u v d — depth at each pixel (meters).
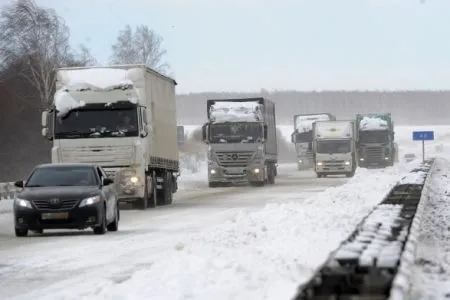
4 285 20.20
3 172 102.81
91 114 50.00
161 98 56.47
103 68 50.72
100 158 49.78
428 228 27.67
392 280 12.12
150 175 52.50
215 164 80.31
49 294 18.42
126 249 27.48
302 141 138.50
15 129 106.38
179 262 20.33
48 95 107.94
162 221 39.75
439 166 101.56
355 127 112.25
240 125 79.88
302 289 11.45
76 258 25.33
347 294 11.31
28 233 35.09
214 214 43.66
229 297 15.66
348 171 103.62
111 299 16.36
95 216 33.03
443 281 16.97
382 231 18.59
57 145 50.00
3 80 106.81
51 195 33.16
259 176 79.50
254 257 20.95
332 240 24.61
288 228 28.25
